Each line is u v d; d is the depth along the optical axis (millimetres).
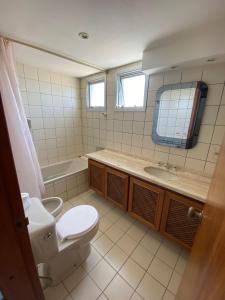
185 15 1050
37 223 940
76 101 2967
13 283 542
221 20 1095
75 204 2324
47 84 2490
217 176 704
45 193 2143
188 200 1322
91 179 2395
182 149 1741
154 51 1540
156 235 1759
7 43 1468
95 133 2869
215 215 598
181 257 1503
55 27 1229
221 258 451
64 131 2908
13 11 1030
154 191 1551
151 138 1997
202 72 1469
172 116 1733
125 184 1839
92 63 2055
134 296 1175
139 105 2082
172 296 1179
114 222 1945
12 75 1575
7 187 439
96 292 1194
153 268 1388
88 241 1307
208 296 500
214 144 1506
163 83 1761
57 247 1052
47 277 1164
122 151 2404
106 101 2463
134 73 2064
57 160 2932
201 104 1501
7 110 1535
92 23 1171
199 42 1247
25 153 1713
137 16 1079
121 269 1369
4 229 461
